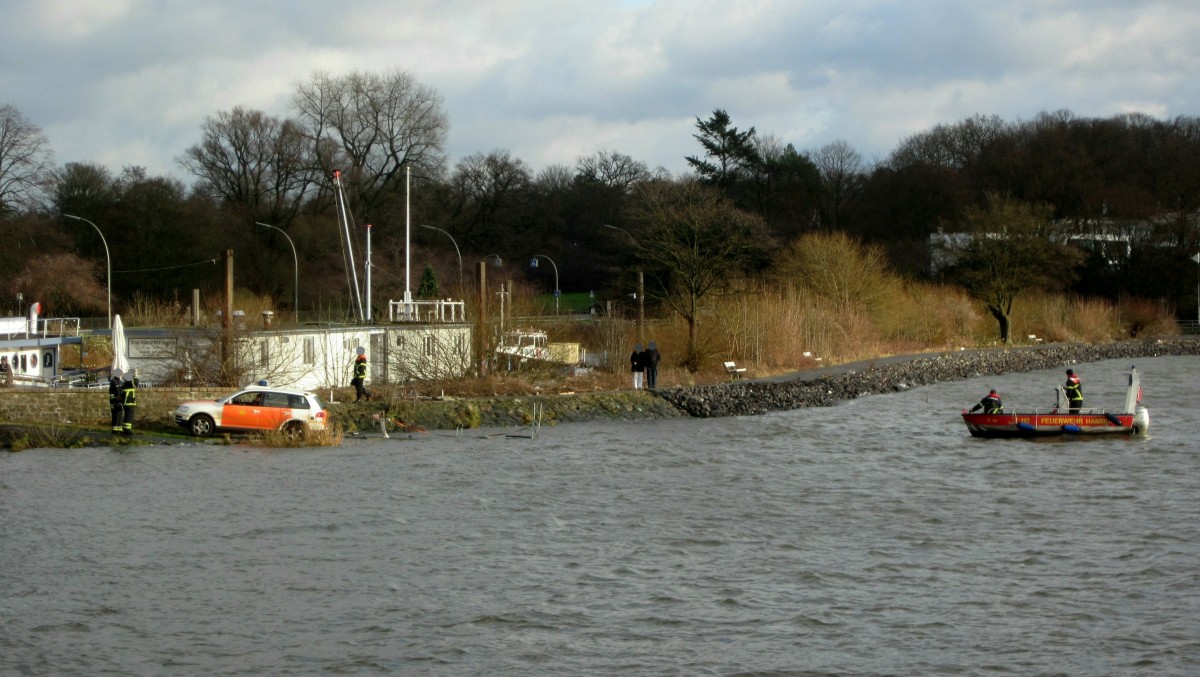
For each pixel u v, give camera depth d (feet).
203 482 114.73
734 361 220.23
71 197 313.73
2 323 168.55
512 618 72.69
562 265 409.90
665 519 100.78
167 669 64.08
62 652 66.33
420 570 83.25
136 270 308.60
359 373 160.66
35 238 291.99
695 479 120.67
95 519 97.71
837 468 128.36
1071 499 109.50
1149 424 165.37
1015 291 330.34
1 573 81.41
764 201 408.67
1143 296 395.34
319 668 64.44
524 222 406.62
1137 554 87.71
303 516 99.86
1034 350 302.25
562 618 72.79
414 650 67.21
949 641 68.69
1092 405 197.16
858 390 213.25
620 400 174.81
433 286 273.13
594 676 63.46
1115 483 118.01
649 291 250.16
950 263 352.90
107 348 209.87
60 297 278.26
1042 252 325.62
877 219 419.33
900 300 298.76
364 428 154.61
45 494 107.86
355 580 80.59
